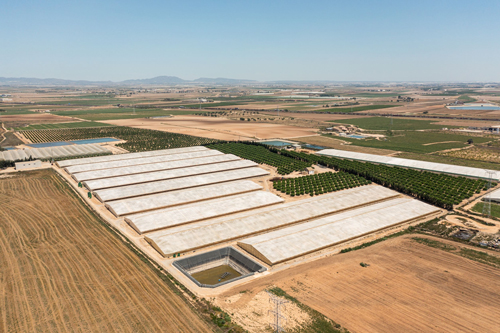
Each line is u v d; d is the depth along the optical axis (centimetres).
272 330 5697
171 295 6731
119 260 8062
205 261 8212
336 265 7806
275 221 10125
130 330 5731
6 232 9544
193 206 11050
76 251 8481
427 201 12331
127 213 10788
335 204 11562
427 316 6062
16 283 7100
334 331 5666
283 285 7044
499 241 9038
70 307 6328
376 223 9994
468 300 6538
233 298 6631
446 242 9044
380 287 6931
